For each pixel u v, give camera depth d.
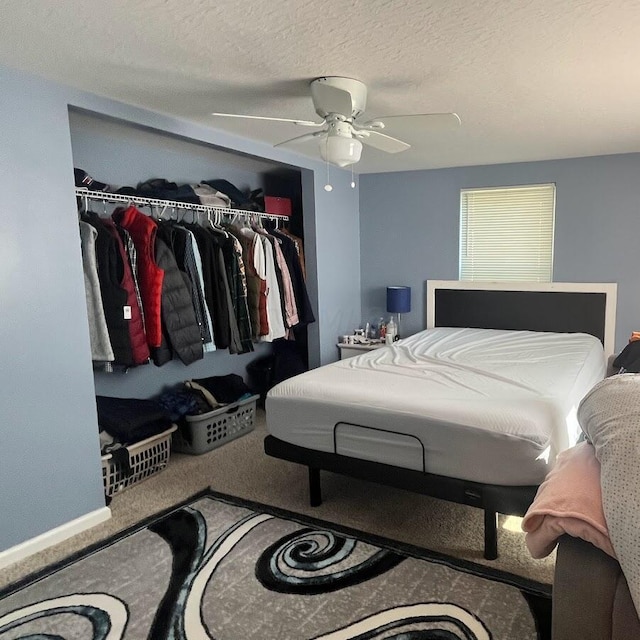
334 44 2.00
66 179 2.43
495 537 2.19
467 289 4.68
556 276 4.38
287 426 2.66
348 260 4.95
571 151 3.98
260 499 2.83
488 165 4.52
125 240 2.95
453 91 2.57
